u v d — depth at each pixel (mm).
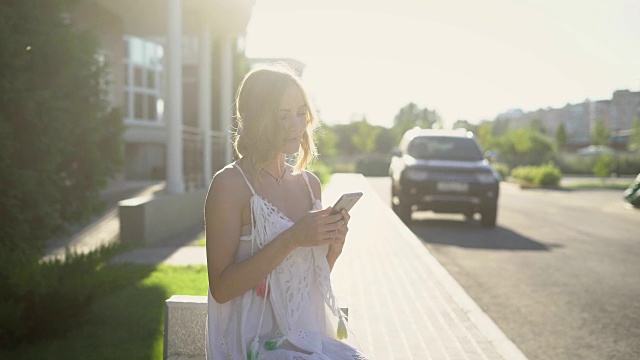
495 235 13141
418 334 5383
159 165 28656
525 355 5223
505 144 65250
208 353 2174
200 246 10359
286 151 2186
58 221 7352
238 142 2232
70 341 5051
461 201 13930
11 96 6332
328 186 27906
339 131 85125
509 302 7125
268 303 2186
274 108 2129
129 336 5172
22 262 5266
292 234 2039
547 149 64562
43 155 6766
